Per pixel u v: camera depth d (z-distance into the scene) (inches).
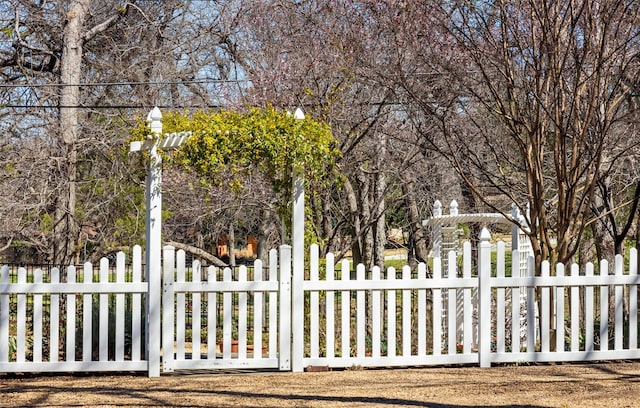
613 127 482.9
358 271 370.0
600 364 385.7
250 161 370.0
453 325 379.6
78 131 650.2
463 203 721.6
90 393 320.2
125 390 326.0
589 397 305.6
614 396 307.1
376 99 554.3
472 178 569.0
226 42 729.0
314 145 368.5
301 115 369.1
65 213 623.5
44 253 653.9
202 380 348.5
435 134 565.9
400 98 495.8
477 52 413.7
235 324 612.1
